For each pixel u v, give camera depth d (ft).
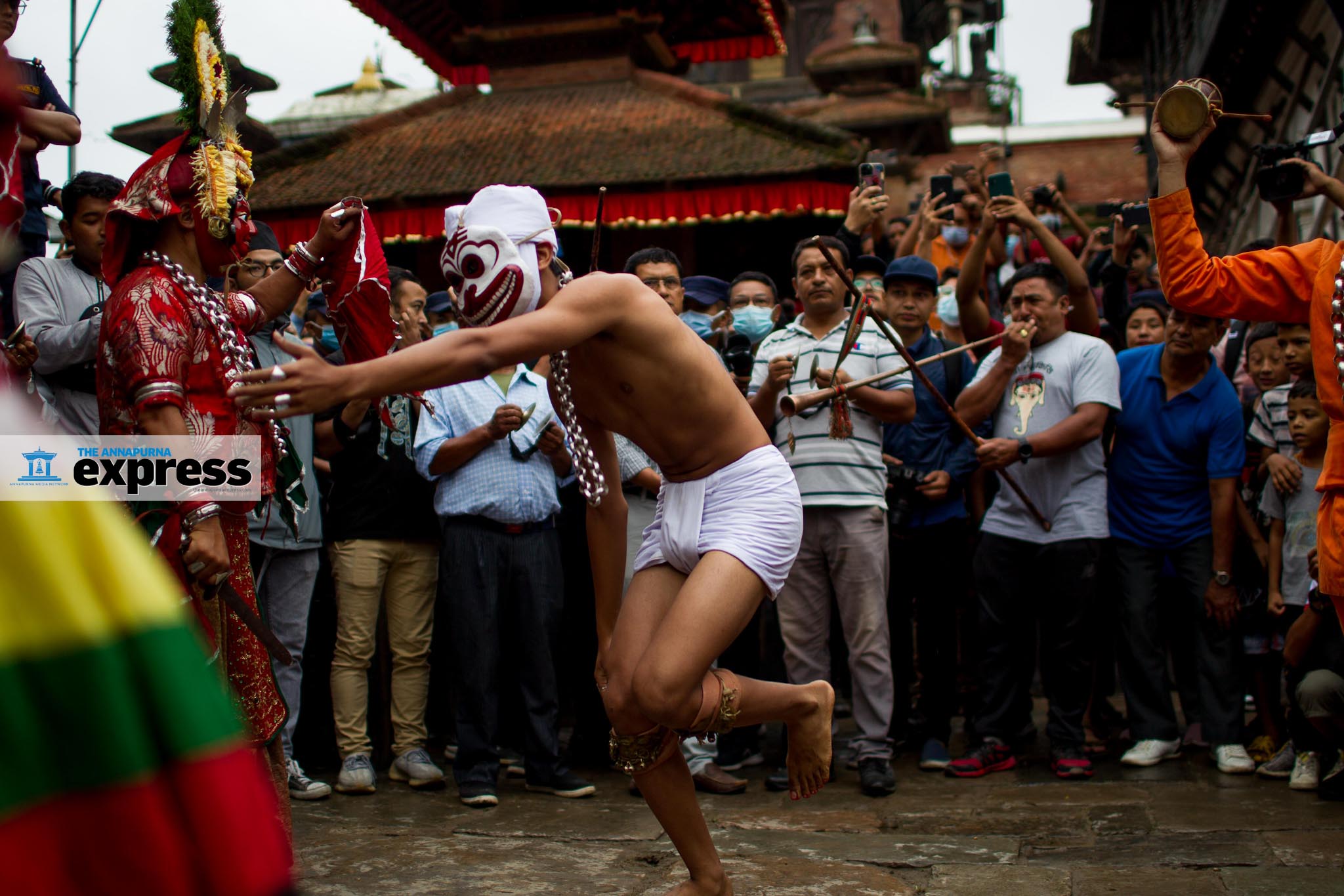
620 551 10.57
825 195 39.83
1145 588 16.67
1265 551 16.63
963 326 19.77
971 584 19.94
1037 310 16.92
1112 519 16.92
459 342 7.71
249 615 9.41
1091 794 14.98
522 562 15.23
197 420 9.75
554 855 12.56
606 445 10.30
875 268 19.52
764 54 53.72
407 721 15.93
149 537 9.23
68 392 12.34
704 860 10.10
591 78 48.98
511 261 9.14
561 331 8.46
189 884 3.42
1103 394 16.37
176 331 9.62
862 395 15.67
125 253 10.36
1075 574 16.28
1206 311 10.68
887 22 86.69
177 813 3.43
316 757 17.07
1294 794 14.57
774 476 9.91
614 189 40.73
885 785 15.25
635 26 48.37
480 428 14.88
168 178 10.19
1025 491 16.78
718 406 9.75
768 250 43.73
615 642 9.91
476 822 13.91
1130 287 23.86
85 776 3.31
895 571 17.40
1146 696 16.63
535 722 15.31
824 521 15.81
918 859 12.32
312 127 64.90
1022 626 16.83
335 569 15.75
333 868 12.07
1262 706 16.69
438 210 41.29
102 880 3.33
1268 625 16.53
